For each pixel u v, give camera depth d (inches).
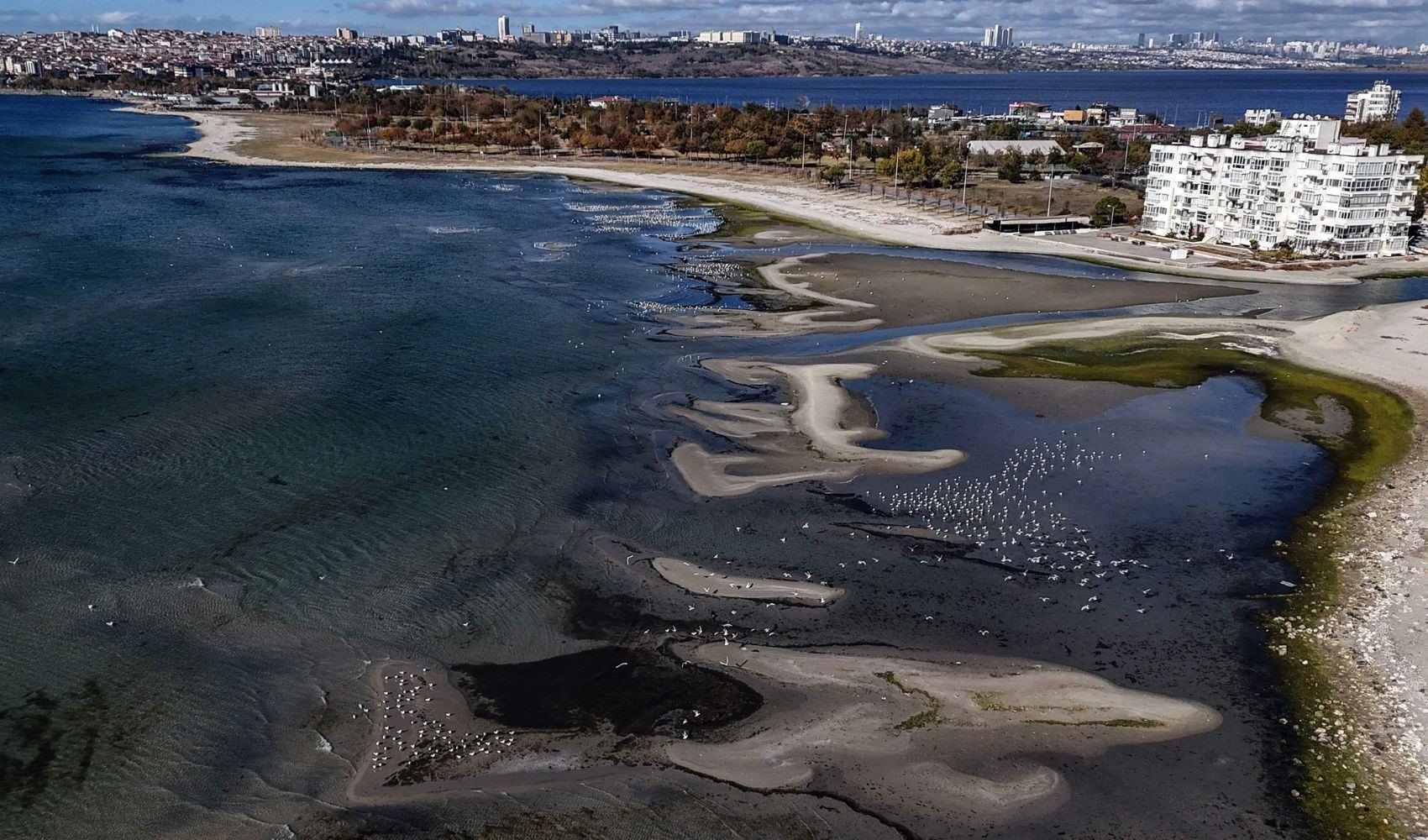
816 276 5492.1
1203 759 1845.5
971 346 4220.0
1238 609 2321.6
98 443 3019.2
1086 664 2121.1
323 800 1728.6
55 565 2379.4
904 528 2679.6
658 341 4229.8
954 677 2076.8
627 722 1935.3
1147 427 3385.8
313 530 2588.6
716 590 2385.6
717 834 1674.5
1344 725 1921.8
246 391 3472.0
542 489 2851.9
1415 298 5182.1
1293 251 6097.4
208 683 2015.3
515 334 4252.0
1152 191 6796.3
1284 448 3233.3
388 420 3280.0
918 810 1731.1
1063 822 1705.2
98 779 1765.5
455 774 1797.5
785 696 2015.3
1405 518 2731.3
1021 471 3026.6
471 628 2217.0
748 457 3100.4
